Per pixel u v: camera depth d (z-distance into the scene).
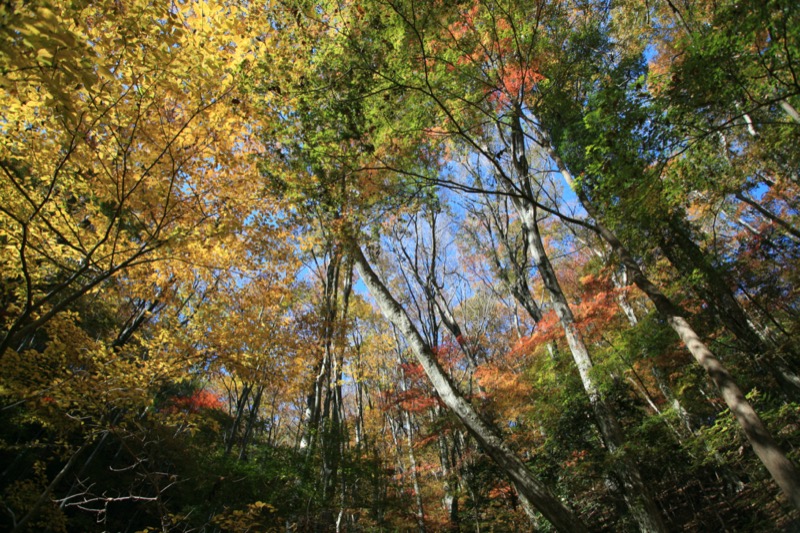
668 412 9.78
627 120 5.45
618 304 11.00
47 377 5.93
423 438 13.48
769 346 8.66
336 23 6.42
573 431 9.77
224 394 19.36
